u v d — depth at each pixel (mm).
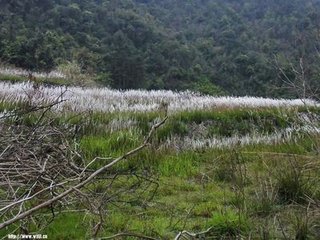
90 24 50000
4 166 4230
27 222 3832
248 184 5469
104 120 9258
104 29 52312
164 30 66375
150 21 64812
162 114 10070
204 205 4852
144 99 13531
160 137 8484
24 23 41969
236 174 5730
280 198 4828
